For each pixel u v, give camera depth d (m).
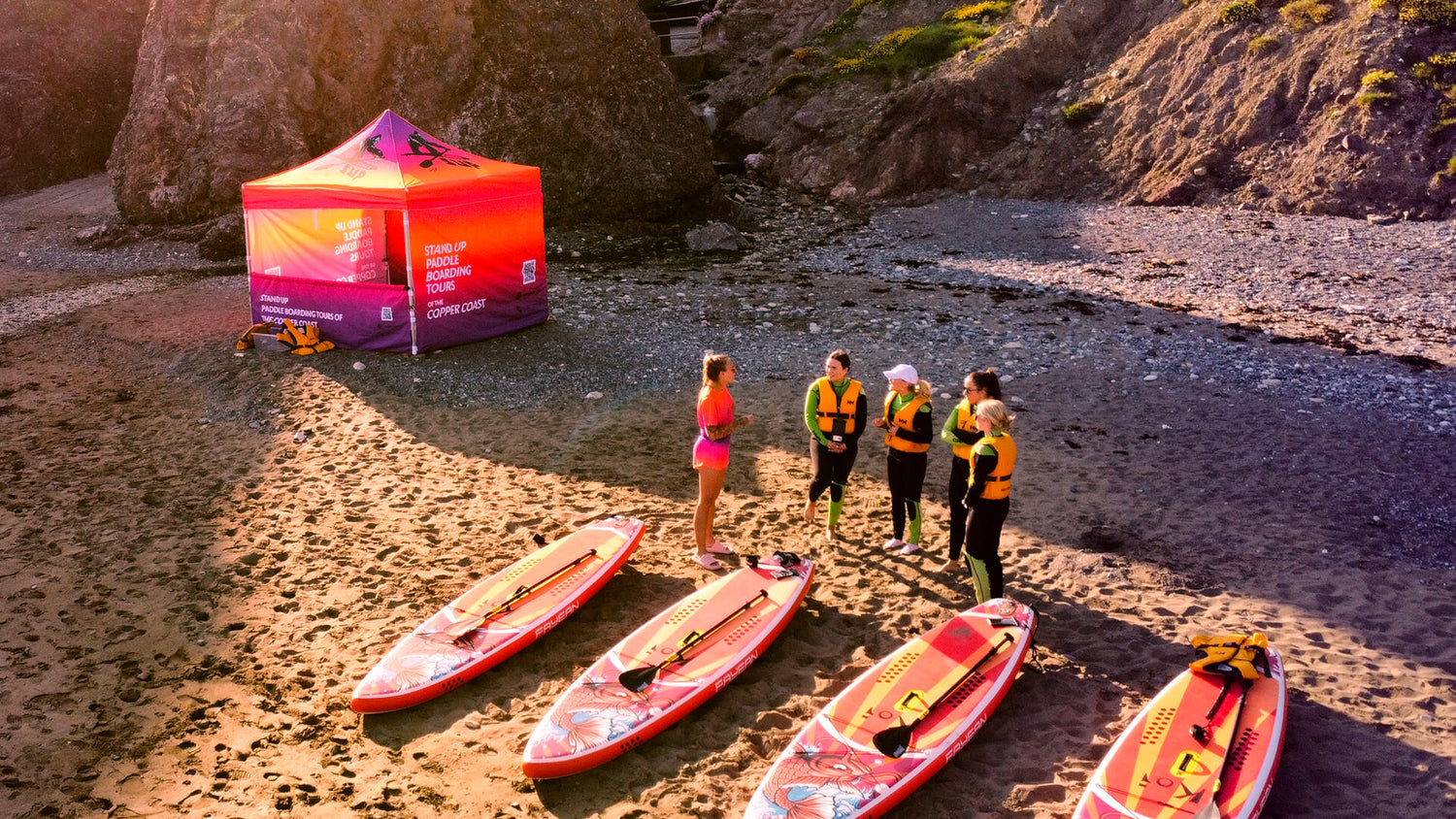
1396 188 25.14
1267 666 6.89
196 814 6.42
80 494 11.55
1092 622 8.18
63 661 8.20
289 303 16.72
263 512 10.89
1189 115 29.30
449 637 7.97
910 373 8.98
